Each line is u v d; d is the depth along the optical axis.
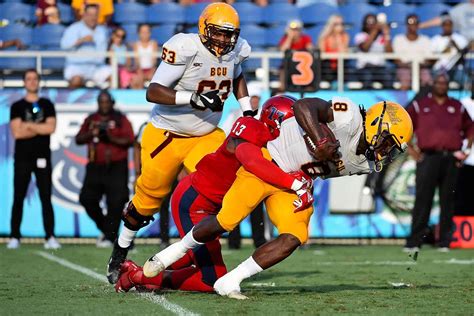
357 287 25.03
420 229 41.12
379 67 48.91
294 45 48.81
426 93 43.62
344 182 45.56
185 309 19.61
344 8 53.56
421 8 54.12
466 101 46.09
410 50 49.84
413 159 44.94
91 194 41.28
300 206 20.78
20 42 50.69
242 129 21.22
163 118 24.53
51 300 21.44
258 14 53.09
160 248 39.69
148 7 52.72
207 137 24.89
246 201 21.06
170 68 23.62
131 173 45.38
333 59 48.12
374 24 50.03
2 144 44.97
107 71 48.38
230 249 40.34
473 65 49.84
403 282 26.62
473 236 43.25
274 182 20.67
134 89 45.62
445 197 41.09
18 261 33.75
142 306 20.17
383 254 38.75
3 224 44.94
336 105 20.92
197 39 23.70
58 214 44.97
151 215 25.55
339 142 21.11
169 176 25.03
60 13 52.56
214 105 22.86
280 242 21.11
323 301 21.20
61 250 39.53
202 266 22.52
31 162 41.28
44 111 41.41
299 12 53.28
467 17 52.84
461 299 21.88
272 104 21.77
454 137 40.62
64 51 48.41
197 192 22.58
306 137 20.91
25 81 41.50
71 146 45.09
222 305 20.31
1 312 19.36
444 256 37.50
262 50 52.34
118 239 25.56
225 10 23.38
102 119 41.06
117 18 52.50
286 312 19.19
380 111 21.17
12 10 52.03
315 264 33.44
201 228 21.38
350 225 45.62
